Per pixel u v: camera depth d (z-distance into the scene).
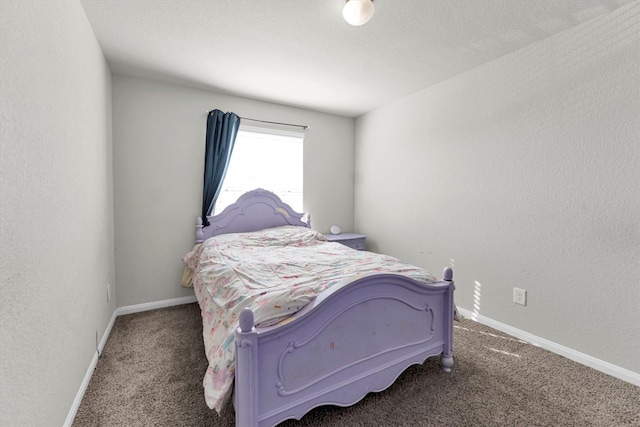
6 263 0.83
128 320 2.46
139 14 1.73
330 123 3.68
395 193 3.25
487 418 1.35
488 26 1.84
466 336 2.19
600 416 1.37
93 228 1.81
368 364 1.42
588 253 1.79
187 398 1.48
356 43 2.05
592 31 1.75
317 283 1.42
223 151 2.94
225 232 2.99
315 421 1.32
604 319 1.73
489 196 2.33
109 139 2.40
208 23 1.82
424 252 2.91
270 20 1.79
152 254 2.74
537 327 2.05
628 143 1.62
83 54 1.65
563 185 1.90
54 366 1.16
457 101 2.57
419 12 1.70
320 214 3.66
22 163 0.93
